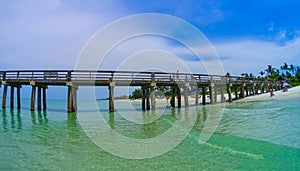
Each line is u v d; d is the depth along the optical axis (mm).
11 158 6520
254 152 6816
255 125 10422
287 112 13531
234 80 24688
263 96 25844
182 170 5637
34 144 8055
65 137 9195
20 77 17922
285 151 6750
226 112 15344
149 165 6012
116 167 5855
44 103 19703
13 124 12555
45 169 5711
